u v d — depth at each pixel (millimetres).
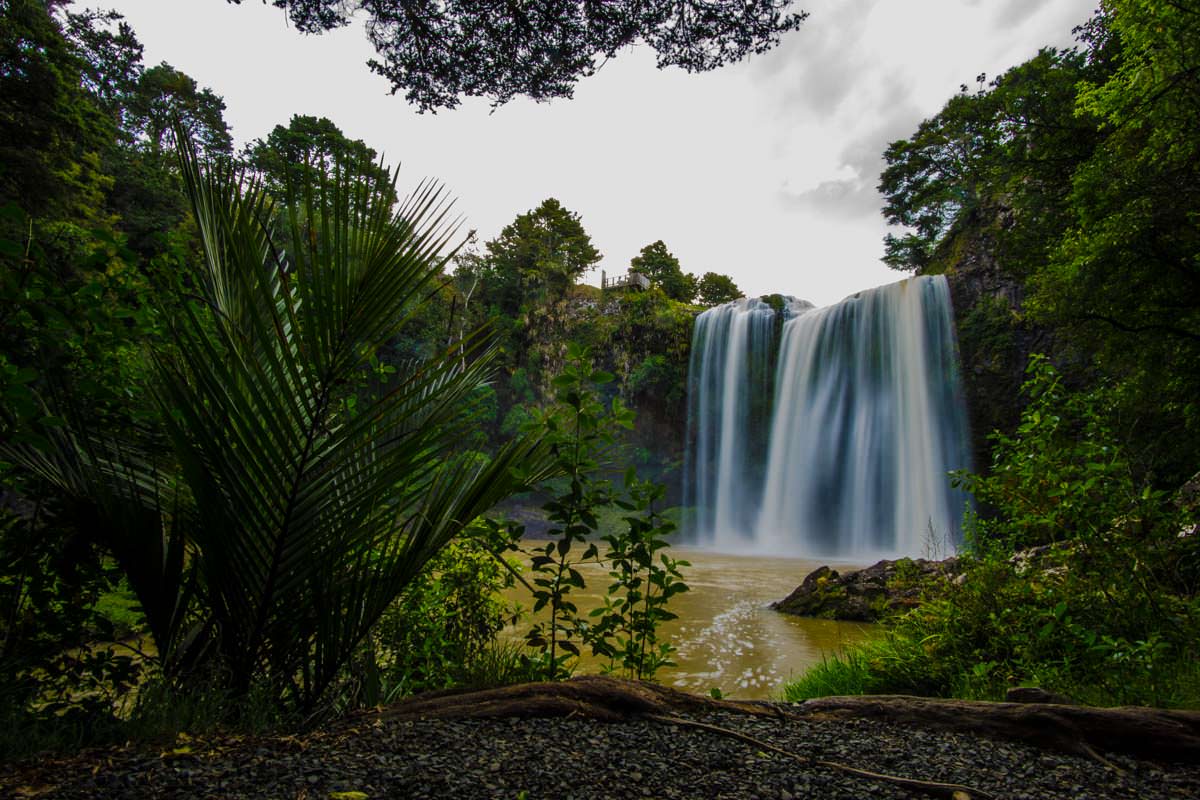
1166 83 10453
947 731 2297
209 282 2141
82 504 2014
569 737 1903
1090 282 11609
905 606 7637
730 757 1840
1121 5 11172
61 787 1381
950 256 31031
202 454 1913
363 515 2080
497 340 2359
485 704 2133
